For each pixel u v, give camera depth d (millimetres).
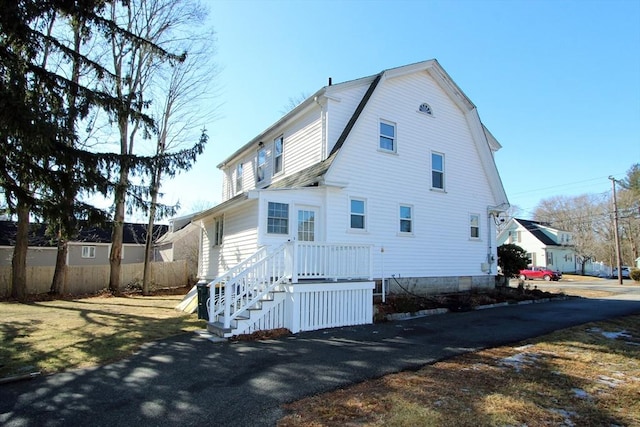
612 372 5461
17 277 16547
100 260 29609
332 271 9727
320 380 5141
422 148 14750
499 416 3908
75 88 8062
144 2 18578
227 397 4551
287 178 14414
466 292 15062
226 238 14555
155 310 12844
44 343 7520
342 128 13023
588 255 47844
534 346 7066
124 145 18750
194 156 10727
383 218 13281
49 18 8078
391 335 8180
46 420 3971
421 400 4352
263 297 8906
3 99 6113
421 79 15062
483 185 16844
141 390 4832
